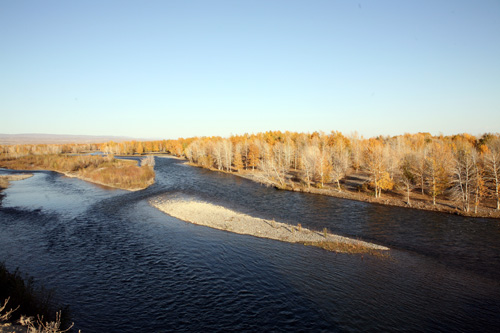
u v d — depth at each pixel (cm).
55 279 2403
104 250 3069
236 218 4303
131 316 1933
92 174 8250
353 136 12731
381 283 2456
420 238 3638
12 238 3372
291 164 11206
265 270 2664
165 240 3400
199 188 7000
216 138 18900
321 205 5431
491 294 2317
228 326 1852
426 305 2147
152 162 12262
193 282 2419
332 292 2302
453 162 5900
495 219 4522
